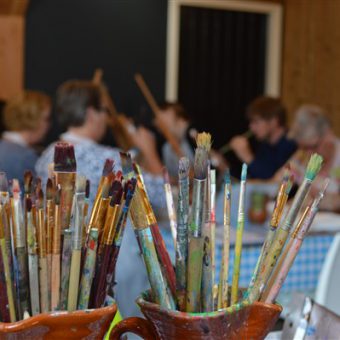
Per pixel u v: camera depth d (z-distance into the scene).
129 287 2.32
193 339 0.80
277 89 7.12
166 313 0.80
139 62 6.61
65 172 0.79
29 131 3.10
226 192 0.87
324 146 3.65
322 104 6.61
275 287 0.87
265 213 2.78
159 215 2.18
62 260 0.78
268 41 7.05
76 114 2.39
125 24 6.55
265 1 6.96
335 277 2.19
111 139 6.05
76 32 6.42
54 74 6.39
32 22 6.29
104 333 0.80
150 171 4.29
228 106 6.98
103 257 0.80
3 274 0.76
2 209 0.75
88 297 0.79
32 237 0.77
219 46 6.89
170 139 4.61
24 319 0.75
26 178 0.78
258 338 0.86
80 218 0.77
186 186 0.79
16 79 6.10
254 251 2.45
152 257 0.84
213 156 3.56
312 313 1.16
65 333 0.76
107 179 0.80
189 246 0.79
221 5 6.80
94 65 6.50
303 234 0.86
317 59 6.67
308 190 0.84
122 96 6.59
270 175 4.36
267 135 4.41
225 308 0.81
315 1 6.66
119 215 0.80
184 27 6.75
